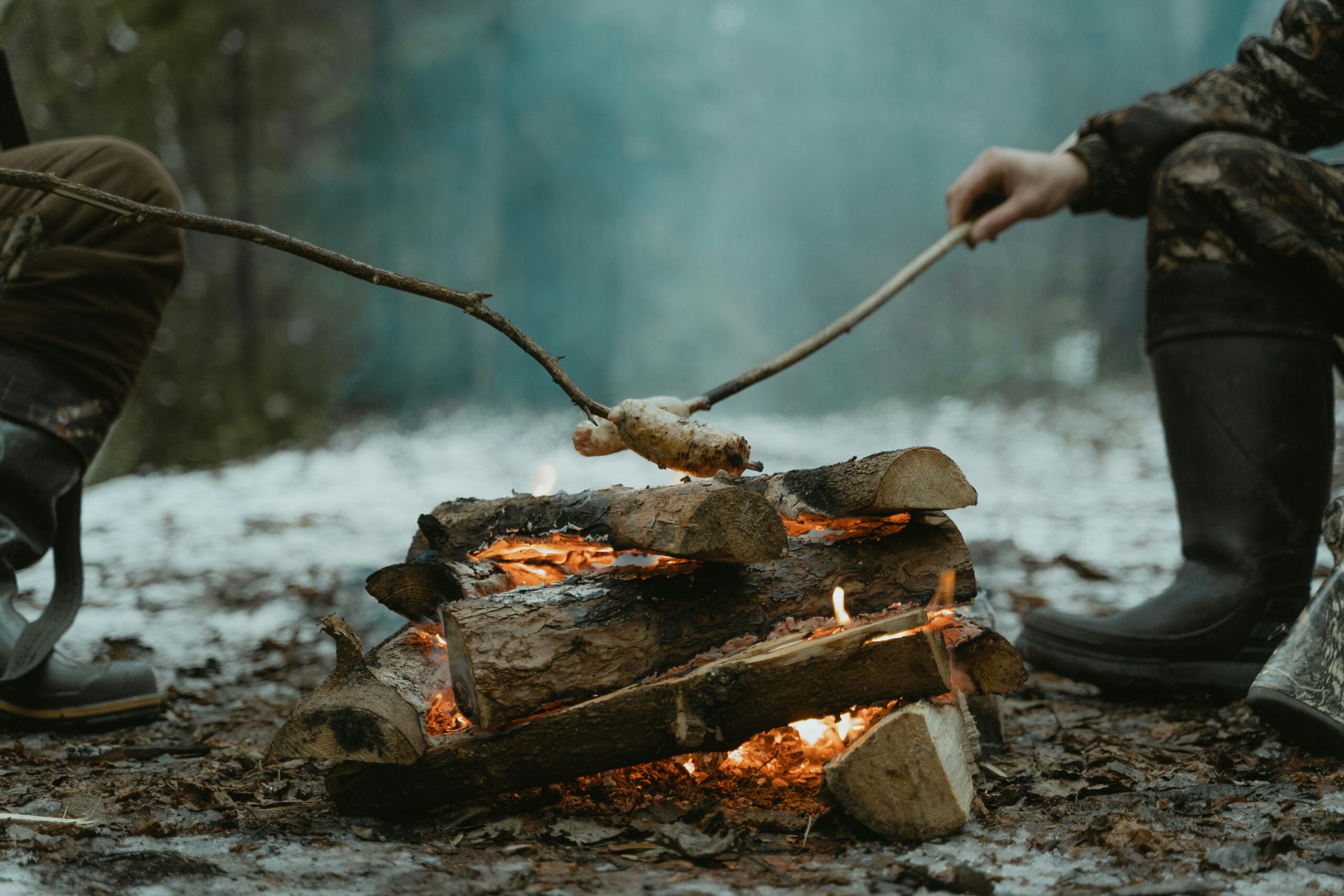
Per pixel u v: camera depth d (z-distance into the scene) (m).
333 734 1.96
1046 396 18.02
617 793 2.18
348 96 20.36
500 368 23.88
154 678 3.05
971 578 2.24
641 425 2.20
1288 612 3.06
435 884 1.74
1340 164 3.26
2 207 3.05
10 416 2.93
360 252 21.25
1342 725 2.28
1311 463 3.06
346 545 6.73
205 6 11.95
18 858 1.86
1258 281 3.03
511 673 1.96
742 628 2.12
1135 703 3.19
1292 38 3.26
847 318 3.00
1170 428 3.20
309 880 1.75
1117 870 1.79
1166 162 3.21
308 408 14.64
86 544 6.83
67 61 7.34
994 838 1.96
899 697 2.01
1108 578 5.29
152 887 1.72
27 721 2.90
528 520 2.32
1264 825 2.00
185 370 13.18
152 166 3.20
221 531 7.30
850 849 1.93
